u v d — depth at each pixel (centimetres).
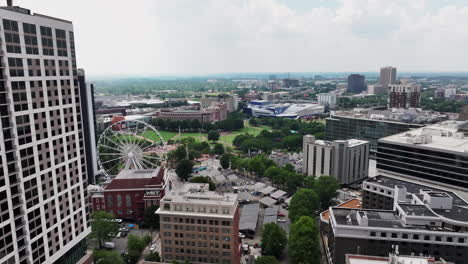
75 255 12962
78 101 12912
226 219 13875
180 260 14688
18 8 10662
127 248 17112
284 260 16175
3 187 9825
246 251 16900
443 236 12394
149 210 19662
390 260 10225
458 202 15550
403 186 16550
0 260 9831
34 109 10800
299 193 19800
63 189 12162
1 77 9756
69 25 12206
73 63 12512
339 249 13212
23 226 10512
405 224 13150
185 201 14600
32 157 10756
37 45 10850
